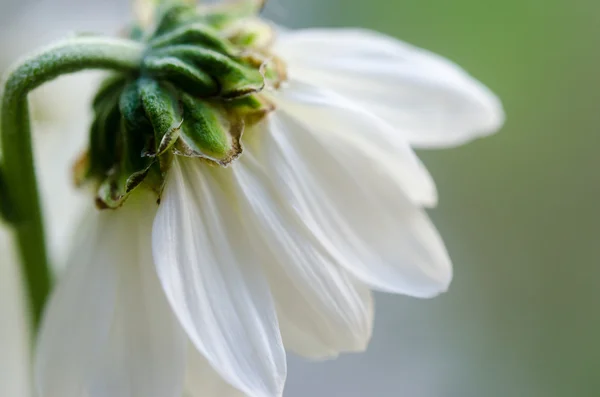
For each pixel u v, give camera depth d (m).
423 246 0.15
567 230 0.26
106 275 0.15
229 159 0.15
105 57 0.15
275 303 0.15
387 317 0.26
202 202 0.15
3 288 0.19
